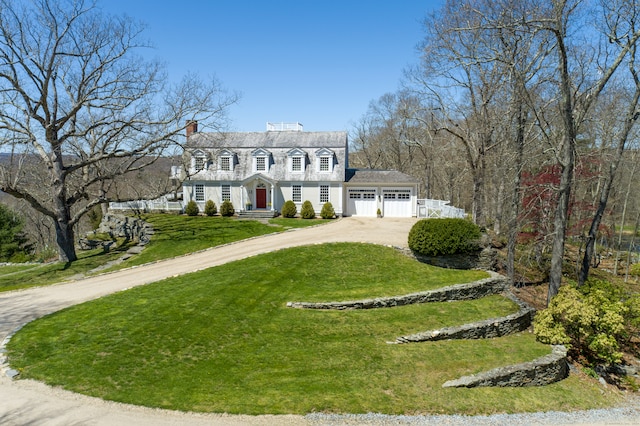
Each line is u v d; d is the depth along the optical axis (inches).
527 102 744.3
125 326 534.3
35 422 337.7
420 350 529.7
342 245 922.7
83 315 577.9
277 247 947.3
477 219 1114.7
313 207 1413.6
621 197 1457.9
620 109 1002.1
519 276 971.9
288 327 565.0
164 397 386.9
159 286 709.9
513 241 882.1
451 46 1023.6
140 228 1294.3
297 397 399.9
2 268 1122.0
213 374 435.2
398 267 828.6
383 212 1402.6
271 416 366.3
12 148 991.6
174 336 509.4
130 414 356.5
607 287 746.2
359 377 450.0
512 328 645.9
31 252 1756.9
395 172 1481.3
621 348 686.5
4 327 552.4
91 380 409.4
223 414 364.8
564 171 709.3
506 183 1057.5
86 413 354.6
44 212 1011.3
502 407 432.1
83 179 1268.5
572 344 637.9
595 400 498.9
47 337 505.4
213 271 789.9
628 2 673.6
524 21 628.4
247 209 1433.3
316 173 1412.4
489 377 468.4
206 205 1428.4
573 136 704.4
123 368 434.6
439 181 2507.4
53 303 655.1
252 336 530.6
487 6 871.1
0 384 400.2
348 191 1416.1
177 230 1224.8
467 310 672.4
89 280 812.6
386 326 594.6
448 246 834.2
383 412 389.7
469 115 1219.9
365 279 765.9
